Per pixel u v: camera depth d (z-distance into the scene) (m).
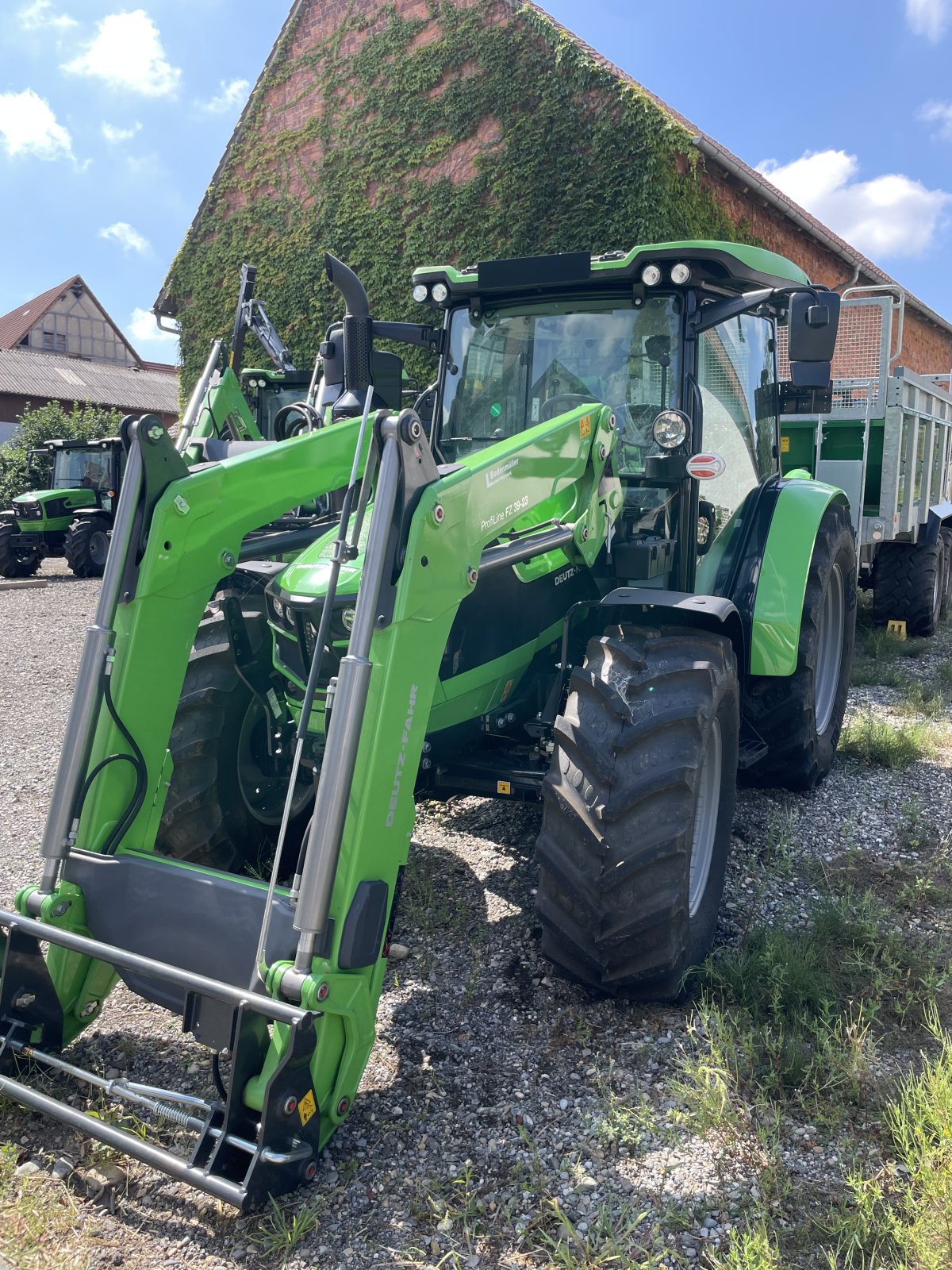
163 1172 2.09
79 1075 2.31
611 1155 2.34
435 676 2.46
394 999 3.01
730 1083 2.55
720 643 3.06
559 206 12.62
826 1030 2.71
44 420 25.84
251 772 3.50
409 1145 2.37
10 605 12.64
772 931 3.20
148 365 50.56
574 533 3.15
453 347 4.03
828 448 8.07
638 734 2.72
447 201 13.72
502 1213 2.16
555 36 12.45
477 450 3.94
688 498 3.62
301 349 15.91
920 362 22.05
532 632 3.44
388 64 14.21
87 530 15.91
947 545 9.16
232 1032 2.10
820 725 4.85
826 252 16.56
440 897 3.65
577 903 2.72
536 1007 2.95
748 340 4.31
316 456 2.87
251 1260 2.05
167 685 2.65
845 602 5.04
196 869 2.44
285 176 15.67
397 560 2.32
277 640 3.14
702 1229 2.11
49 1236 2.10
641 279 3.56
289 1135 2.09
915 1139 2.29
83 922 2.51
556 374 3.79
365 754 2.26
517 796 3.18
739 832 4.25
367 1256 2.05
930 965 3.09
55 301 46.38
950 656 7.93
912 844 4.11
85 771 2.54
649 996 2.83
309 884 2.17
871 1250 2.03
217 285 16.81
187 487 2.58
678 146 11.71
